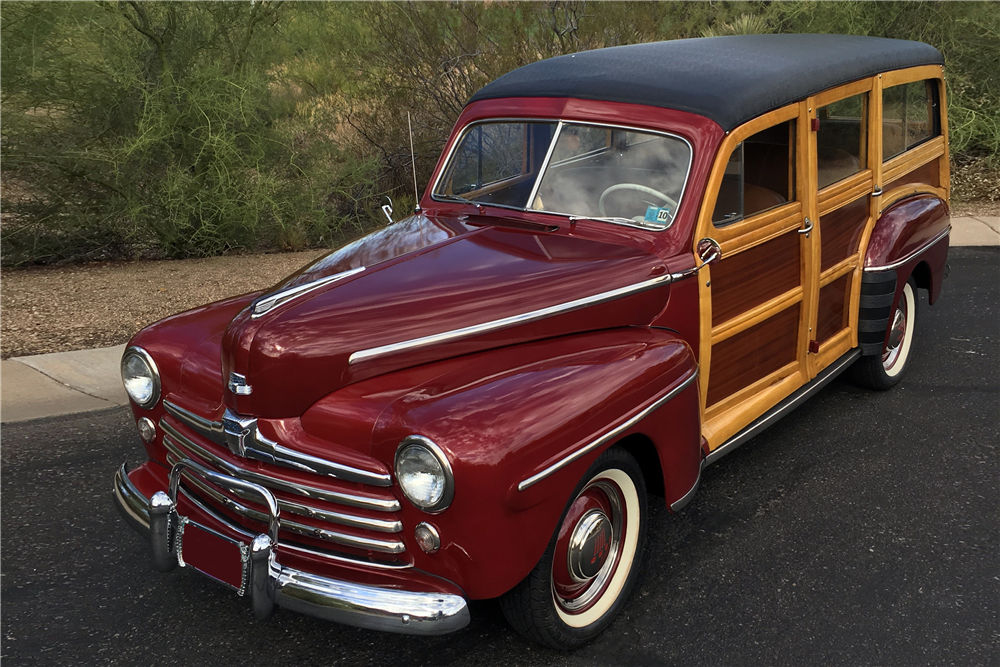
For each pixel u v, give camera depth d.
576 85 3.82
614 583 3.11
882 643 3.00
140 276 8.36
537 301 3.06
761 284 3.82
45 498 4.11
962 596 3.25
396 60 10.98
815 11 11.98
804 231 3.99
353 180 10.70
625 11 10.86
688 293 3.40
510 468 2.46
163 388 3.18
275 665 2.95
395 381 2.81
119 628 3.15
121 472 3.32
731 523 3.81
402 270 3.18
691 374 3.20
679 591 3.32
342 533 2.65
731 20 12.50
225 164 9.41
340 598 2.55
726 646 3.00
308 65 10.80
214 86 9.39
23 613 3.24
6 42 8.75
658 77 3.72
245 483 2.75
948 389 5.22
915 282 5.27
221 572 2.80
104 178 9.24
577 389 2.75
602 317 3.19
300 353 2.71
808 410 4.98
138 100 9.19
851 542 3.64
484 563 2.53
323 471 2.63
